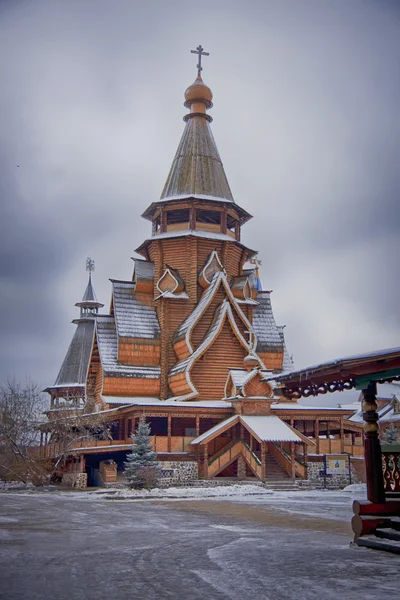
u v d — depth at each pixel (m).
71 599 7.99
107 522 18.22
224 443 42.06
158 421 47.12
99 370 52.28
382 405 68.88
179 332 49.47
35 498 30.02
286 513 21.44
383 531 12.79
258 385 41.56
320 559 11.12
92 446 41.69
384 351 12.81
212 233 53.00
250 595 8.20
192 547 12.67
